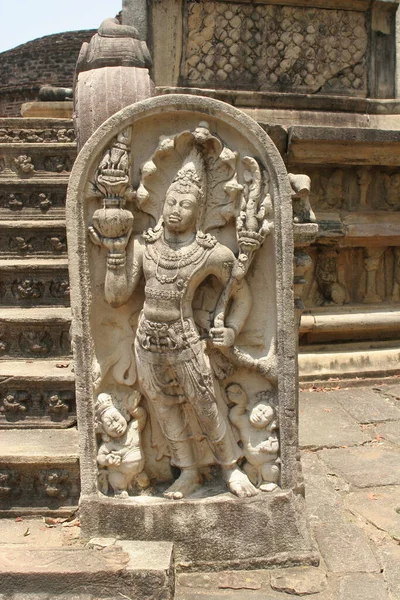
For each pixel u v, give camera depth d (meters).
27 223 3.93
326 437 3.71
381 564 2.33
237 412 2.38
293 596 2.13
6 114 14.48
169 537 2.29
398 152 4.93
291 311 2.31
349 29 5.44
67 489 2.62
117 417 2.35
